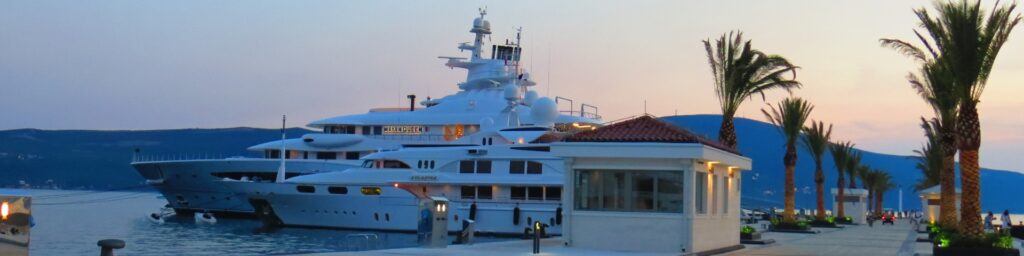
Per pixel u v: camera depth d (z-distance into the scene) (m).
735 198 35.22
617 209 28.44
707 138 31.08
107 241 15.31
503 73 73.25
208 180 74.62
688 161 27.70
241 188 65.19
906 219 119.88
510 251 27.06
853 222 87.56
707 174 30.00
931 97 41.62
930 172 82.44
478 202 56.91
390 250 26.28
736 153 33.62
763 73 41.47
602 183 28.69
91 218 95.88
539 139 56.72
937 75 33.22
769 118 59.44
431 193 58.03
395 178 58.50
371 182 59.03
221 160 73.56
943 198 45.03
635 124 29.34
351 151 70.75
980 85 28.73
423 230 28.25
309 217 62.38
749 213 100.25
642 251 27.95
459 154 57.41
